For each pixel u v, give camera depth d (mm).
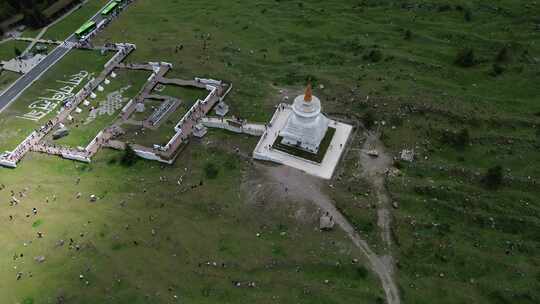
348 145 82438
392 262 65812
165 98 96688
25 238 72625
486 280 63375
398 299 61875
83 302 63969
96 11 128375
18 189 80812
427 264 65438
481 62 100312
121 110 95562
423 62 100562
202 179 79375
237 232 71000
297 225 71188
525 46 102812
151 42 115438
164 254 68750
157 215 74188
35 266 68688
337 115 88250
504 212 70562
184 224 72688
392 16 117938
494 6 115938
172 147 84875
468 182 75375
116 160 84688
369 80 95938
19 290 65875
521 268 64188
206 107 93000
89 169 83688
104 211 75625
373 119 86188
